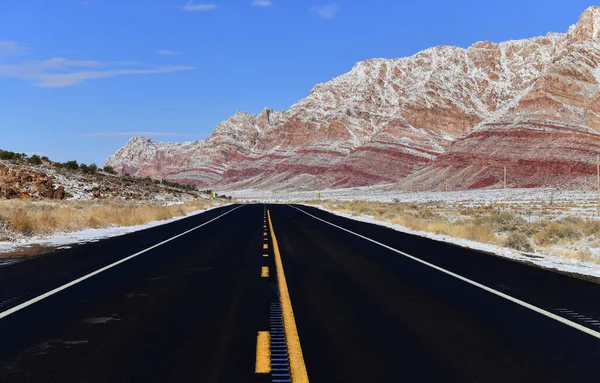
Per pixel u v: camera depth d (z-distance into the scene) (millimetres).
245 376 5145
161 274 12133
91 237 22453
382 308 8414
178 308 8398
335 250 17609
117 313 8016
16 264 13781
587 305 8711
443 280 11328
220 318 7688
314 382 4980
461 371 5340
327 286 10531
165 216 38625
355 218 40406
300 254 16391
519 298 9297
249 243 20078
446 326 7246
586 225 26250
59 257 15359
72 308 8375
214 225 31266
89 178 65312
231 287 10398
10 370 5332
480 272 12539
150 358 5730
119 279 11383
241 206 73688
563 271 12742
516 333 6883
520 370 5383
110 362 5590
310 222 34375
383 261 14656
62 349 6082
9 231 20766
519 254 16500
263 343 6332
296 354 5867
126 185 72500
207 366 5453
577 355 5930
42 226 22938
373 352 5977
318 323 7379
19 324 7301
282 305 8617
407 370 5352
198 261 14578
